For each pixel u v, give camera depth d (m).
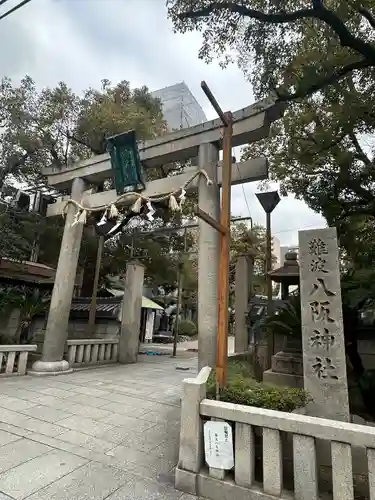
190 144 6.79
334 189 8.37
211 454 2.64
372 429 2.17
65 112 12.53
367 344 6.54
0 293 9.52
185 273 19.11
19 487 2.60
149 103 14.45
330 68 5.80
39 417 4.29
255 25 5.97
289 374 5.47
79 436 3.73
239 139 6.25
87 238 13.73
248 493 2.44
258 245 20.09
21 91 11.70
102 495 2.55
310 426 2.32
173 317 26.39
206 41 6.48
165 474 2.94
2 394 5.32
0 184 11.70
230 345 18.48
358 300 5.22
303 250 3.92
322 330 3.60
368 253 7.49
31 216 11.33
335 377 3.42
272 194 7.99
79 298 13.09
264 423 2.48
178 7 5.98
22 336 10.52
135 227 14.57
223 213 3.67
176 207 6.63
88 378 7.01
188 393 2.84
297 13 5.26
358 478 2.59
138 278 10.72
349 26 6.31
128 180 7.38
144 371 8.39
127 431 3.97
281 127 9.05
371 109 6.80
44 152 12.55
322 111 8.20
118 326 11.43
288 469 2.79
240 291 9.27
